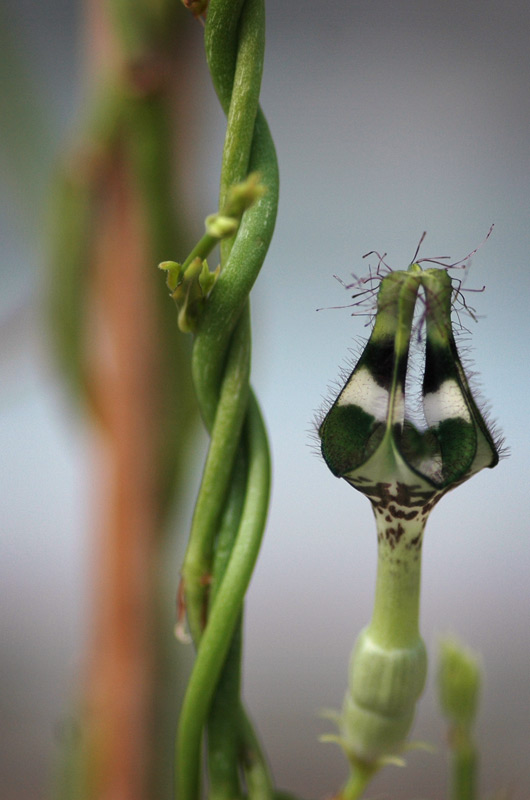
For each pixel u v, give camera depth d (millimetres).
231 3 199
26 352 262
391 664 209
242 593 204
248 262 201
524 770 393
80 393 243
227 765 207
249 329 204
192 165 237
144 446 241
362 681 210
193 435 243
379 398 201
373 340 200
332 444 202
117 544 243
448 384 201
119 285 238
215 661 205
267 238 201
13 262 386
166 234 236
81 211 238
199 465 245
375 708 210
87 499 436
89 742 244
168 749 246
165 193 235
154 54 230
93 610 245
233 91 200
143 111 232
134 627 244
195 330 202
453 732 225
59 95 367
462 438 201
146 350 239
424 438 204
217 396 203
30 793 401
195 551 205
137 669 244
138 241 236
